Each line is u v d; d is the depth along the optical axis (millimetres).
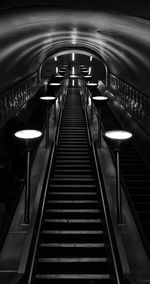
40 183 7652
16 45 13031
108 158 9578
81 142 12250
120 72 21656
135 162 10469
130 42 11484
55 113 13875
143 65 13781
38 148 10125
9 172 7645
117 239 5547
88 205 8016
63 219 7234
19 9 7203
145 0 6312
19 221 6309
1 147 9430
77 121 15016
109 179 8328
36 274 5695
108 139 6305
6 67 14781
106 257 6148
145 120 12953
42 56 24453
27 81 22719
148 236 6707
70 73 35781
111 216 6215
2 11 7055
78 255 6234
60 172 9891
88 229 7055
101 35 13109
